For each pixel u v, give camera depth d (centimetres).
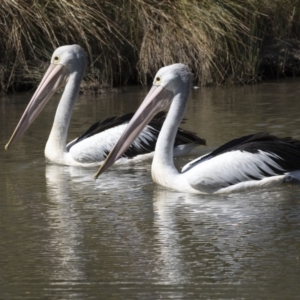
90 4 2548
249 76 2580
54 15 2500
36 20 2467
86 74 2489
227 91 2395
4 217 1158
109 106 2145
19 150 1622
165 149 1305
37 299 859
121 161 1510
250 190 1277
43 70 2480
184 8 2589
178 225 1101
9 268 952
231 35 2556
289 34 2752
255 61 2591
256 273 912
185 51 2542
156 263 954
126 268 940
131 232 1074
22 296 868
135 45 2588
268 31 2736
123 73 2588
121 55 2578
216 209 1176
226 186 1274
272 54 2700
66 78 1589
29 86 2502
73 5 2505
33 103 1586
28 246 1028
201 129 1734
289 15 2745
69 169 1477
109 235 1065
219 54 2553
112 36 2552
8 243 1043
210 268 934
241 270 923
